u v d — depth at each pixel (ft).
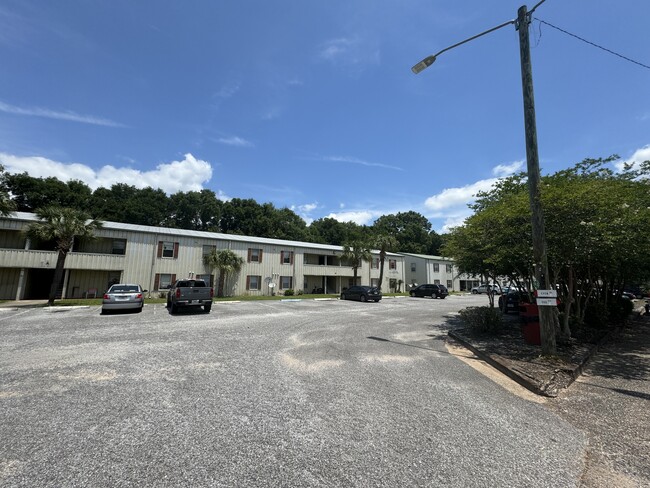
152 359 22.52
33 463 9.70
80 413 13.46
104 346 26.66
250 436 11.62
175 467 9.61
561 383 18.61
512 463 10.24
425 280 165.17
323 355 24.47
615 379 20.54
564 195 24.62
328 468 9.68
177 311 54.75
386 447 11.02
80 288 83.92
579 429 12.98
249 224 189.16
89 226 66.74
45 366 20.57
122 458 10.05
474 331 35.37
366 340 31.09
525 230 28.89
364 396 15.90
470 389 17.58
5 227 73.61
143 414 13.42
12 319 43.73
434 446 11.18
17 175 125.80
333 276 128.47
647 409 15.31
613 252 26.58
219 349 25.90
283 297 99.35
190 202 187.62
